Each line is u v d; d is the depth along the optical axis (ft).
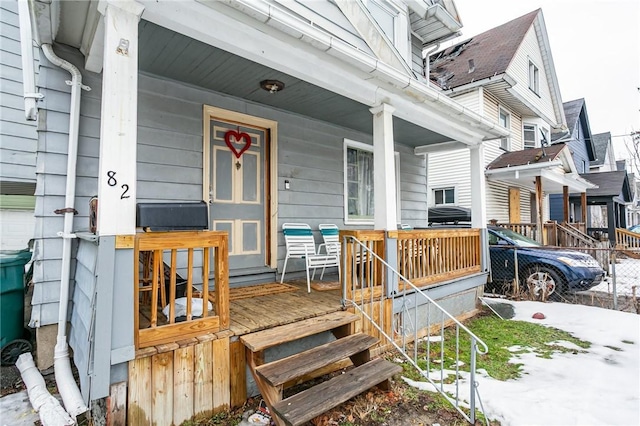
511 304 19.16
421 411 8.37
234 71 11.57
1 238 14.32
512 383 9.91
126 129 7.01
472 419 7.89
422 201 23.99
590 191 45.80
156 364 7.09
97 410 7.31
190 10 7.84
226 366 8.11
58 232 9.75
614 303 18.49
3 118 14.01
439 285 14.80
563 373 10.61
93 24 8.31
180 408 7.38
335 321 9.84
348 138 18.60
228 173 14.14
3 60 13.92
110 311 6.55
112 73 6.89
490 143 33.42
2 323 10.62
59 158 9.96
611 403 8.81
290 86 12.83
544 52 41.39
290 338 8.52
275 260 15.25
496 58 34.53
